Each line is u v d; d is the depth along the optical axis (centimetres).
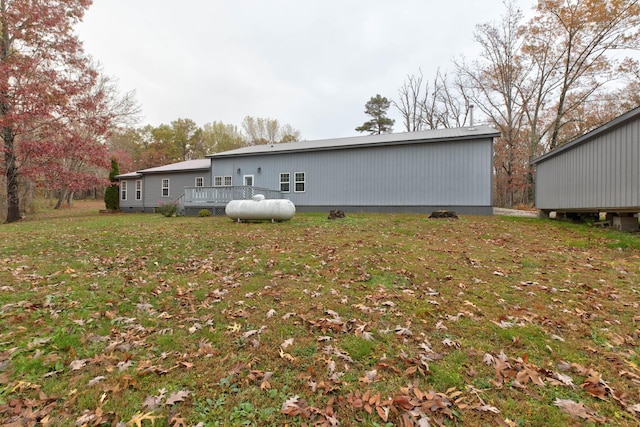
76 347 262
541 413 180
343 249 598
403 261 509
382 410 185
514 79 2284
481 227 874
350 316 312
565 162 1019
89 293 380
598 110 2192
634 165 688
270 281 422
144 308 344
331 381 214
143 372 226
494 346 253
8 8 1466
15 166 1491
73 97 1616
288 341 266
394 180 1438
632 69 1847
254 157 1786
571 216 1059
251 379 218
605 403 189
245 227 953
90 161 1656
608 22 1784
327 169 1588
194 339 276
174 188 2127
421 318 305
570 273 440
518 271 452
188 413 187
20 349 256
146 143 4478
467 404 188
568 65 2006
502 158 2580
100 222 1206
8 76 1386
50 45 1568
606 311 316
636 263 482
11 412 188
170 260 543
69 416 185
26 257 560
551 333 273
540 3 1948
